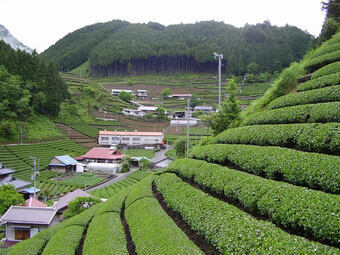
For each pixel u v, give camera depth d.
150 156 86.44
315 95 19.94
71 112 112.81
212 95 155.75
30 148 74.69
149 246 13.65
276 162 14.21
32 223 30.53
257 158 15.78
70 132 97.94
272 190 11.97
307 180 12.04
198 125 117.06
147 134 102.38
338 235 8.21
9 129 75.31
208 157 21.17
